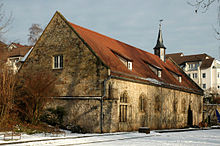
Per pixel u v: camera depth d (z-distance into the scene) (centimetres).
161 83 3269
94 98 2439
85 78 2511
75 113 2525
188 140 1986
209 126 4625
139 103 2852
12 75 2478
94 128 2419
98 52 2616
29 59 2867
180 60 8206
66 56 2648
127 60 2838
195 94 4403
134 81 2741
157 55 4547
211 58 7819
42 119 2634
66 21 2688
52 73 2705
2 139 1745
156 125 3159
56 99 2645
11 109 2516
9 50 2927
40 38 2834
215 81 7581
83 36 2714
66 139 1845
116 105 2416
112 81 2450
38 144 1573
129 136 2139
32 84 2531
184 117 3956
